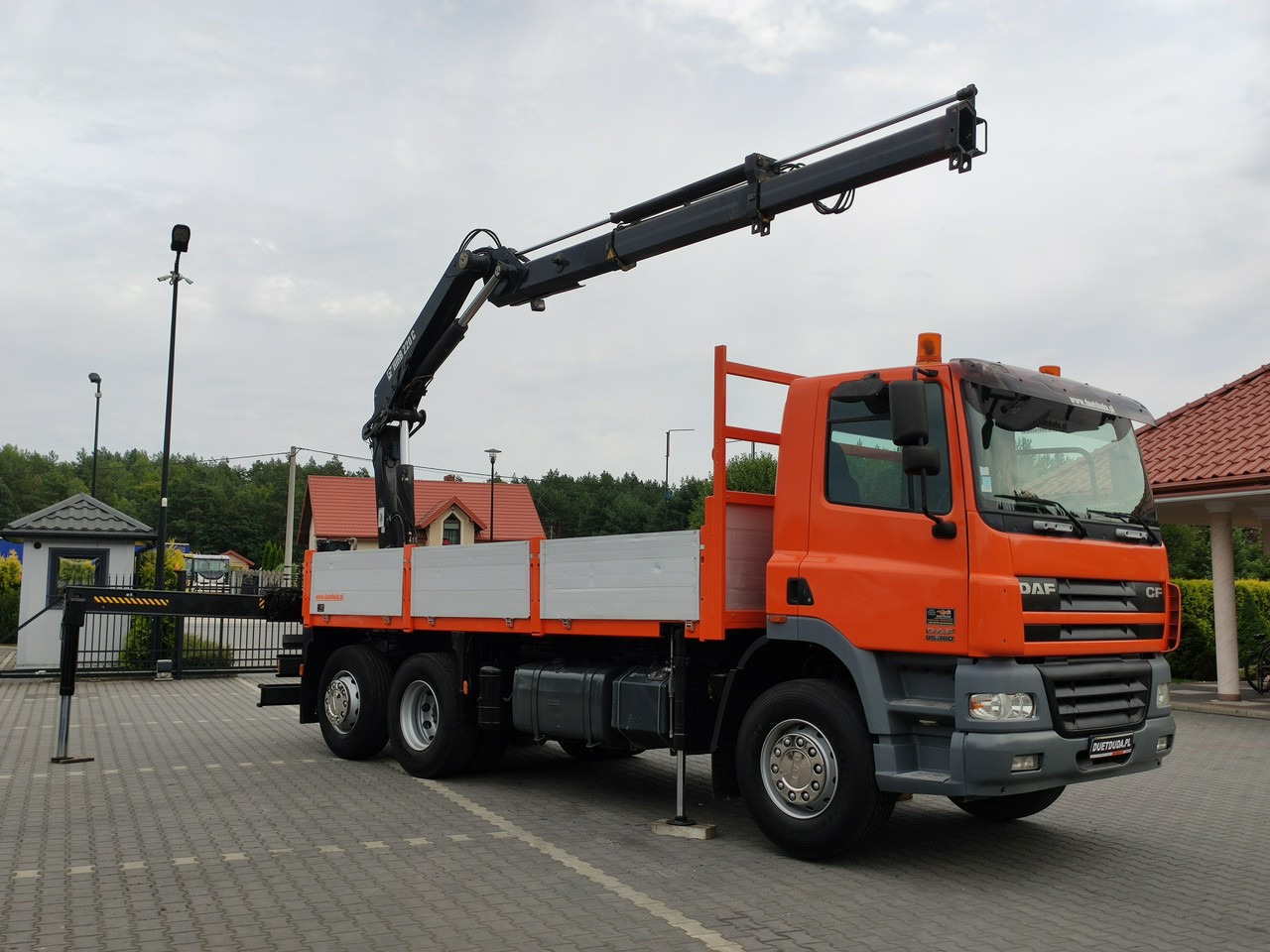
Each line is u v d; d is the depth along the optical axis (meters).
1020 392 6.53
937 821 7.94
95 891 5.84
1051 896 5.93
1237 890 6.12
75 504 19.67
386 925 5.27
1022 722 5.87
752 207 8.03
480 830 7.39
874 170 7.26
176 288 19.92
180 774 9.54
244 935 5.11
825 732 6.46
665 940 5.09
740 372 7.32
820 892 5.96
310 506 55.75
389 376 11.70
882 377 6.61
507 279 10.57
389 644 10.49
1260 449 15.32
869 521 6.50
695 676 7.41
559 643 8.84
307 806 8.16
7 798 8.40
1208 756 11.38
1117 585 6.62
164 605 10.93
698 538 7.05
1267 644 17.59
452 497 51.81
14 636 25.41
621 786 9.17
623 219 9.25
